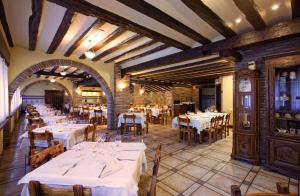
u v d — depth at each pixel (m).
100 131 6.32
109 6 2.46
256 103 3.34
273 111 3.00
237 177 2.79
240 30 3.11
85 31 3.49
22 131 6.42
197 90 12.47
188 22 2.88
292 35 2.70
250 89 3.42
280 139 2.91
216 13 2.51
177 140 5.22
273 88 3.00
